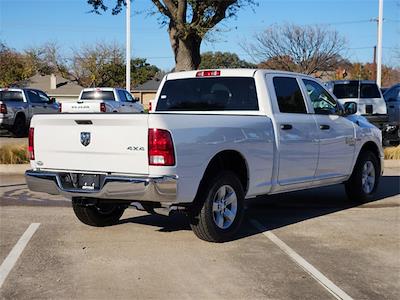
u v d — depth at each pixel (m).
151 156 5.79
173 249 6.28
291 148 7.41
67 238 6.75
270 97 7.29
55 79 58.19
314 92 8.22
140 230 7.20
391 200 9.56
